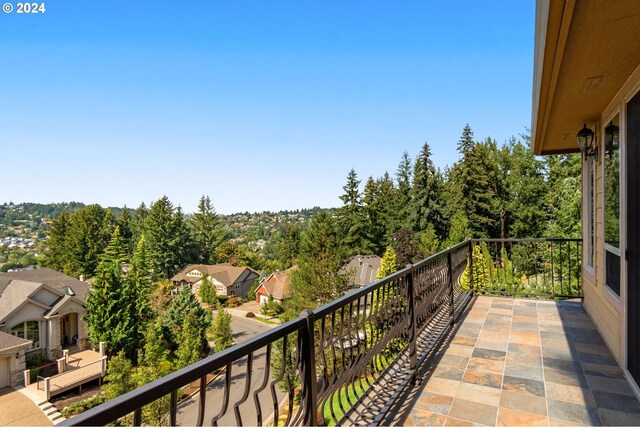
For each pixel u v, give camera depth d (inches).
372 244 1393.9
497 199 1058.1
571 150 235.5
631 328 116.4
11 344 576.4
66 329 783.1
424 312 145.9
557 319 191.0
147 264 1341.0
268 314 1245.7
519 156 1031.0
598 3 69.5
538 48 102.8
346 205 1434.5
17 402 526.9
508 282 301.0
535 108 154.9
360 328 94.0
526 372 127.0
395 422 96.6
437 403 106.8
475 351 148.3
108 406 30.8
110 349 739.4
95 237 1691.7
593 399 107.1
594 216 176.7
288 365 74.7
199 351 697.6
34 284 727.1
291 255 1968.5
